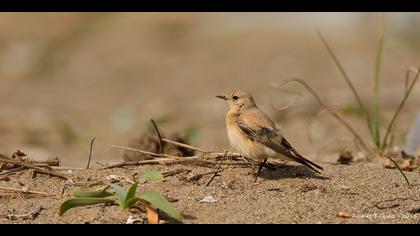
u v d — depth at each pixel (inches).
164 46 1034.1
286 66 888.3
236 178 347.6
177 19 1136.8
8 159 359.3
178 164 370.9
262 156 348.8
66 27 1149.7
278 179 346.6
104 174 356.8
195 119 703.7
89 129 652.7
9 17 1190.9
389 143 461.4
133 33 1088.2
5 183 340.8
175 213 275.6
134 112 724.0
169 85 873.5
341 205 306.2
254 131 349.1
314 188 329.4
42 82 928.9
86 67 973.8
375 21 1008.9
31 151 562.3
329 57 906.7
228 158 377.4
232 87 832.9
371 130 454.6
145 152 380.5
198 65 937.5
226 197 315.6
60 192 330.3
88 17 1194.0
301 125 642.2
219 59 956.0
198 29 1086.4
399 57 892.0
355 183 343.0
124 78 922.7
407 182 344.2
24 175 350.6
